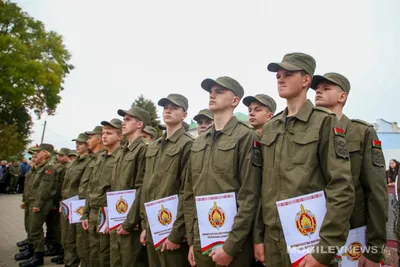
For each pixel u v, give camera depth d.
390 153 10.35
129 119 4.63
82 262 5.04
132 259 3.99
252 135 3.01
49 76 23.92
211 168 3.06
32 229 6.24
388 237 4.06
